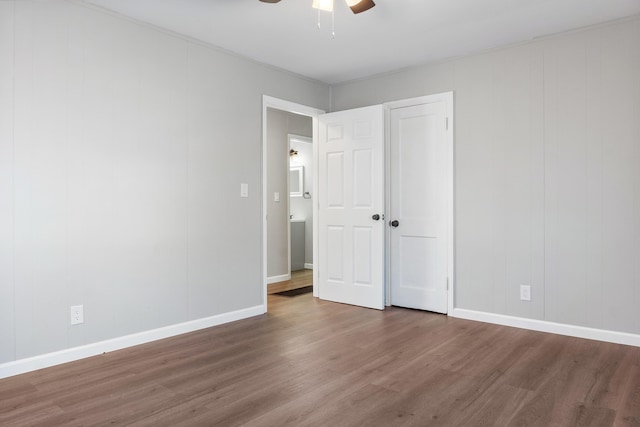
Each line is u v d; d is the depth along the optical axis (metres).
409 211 4.09
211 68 3.51
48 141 2.61
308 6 2.82
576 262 3.19
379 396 2.21
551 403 2.12
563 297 3.25
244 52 3.67
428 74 3.95
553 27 3.15
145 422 1.94
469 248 3.71
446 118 3.83
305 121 6.13
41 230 2.59
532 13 2.92
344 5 2.79
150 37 3.11
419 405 2.11
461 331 3.35
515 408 2.07
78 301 2.75
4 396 2.20
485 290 3.62
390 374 2.50
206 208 3.48
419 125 4.02
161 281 3.19
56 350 2.65
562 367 2.59
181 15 2.96
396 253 4.19
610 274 3.06
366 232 4.17
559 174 3.27
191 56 3.37
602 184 3.09
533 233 3.38
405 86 4.11
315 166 4.60
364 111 4.18
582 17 2.99
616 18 3.00
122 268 2.96
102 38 2.85
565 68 3.23
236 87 3.71
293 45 3.51
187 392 2.25
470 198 3.70
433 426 1.91
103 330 2.87
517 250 3.46
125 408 2.08
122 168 2.96
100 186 2.85
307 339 3.17
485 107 3.61
